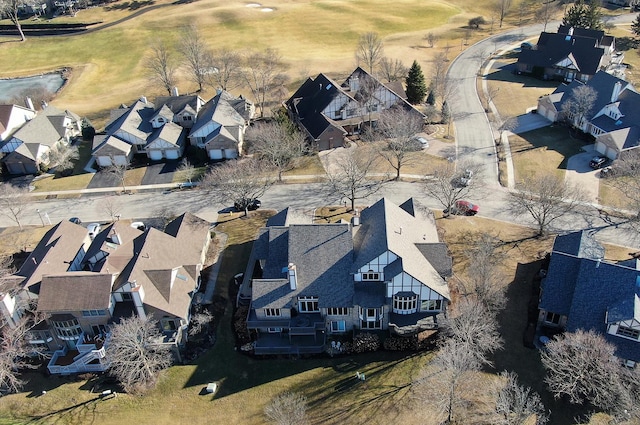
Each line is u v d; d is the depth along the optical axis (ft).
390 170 314.96
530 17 598.34
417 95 401.08
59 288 204.23
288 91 435.94
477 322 180.04
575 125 348.38
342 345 196.24
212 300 221.66
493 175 304.91
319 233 206.90
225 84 441.27
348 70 468.75
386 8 633.20
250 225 269.23
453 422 167.12
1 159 336.08
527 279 219.20
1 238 273.13
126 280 204.54
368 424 169.07
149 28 580.30
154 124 359.87
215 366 195.31
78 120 390.63
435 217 265.34
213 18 591.37
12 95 471.21
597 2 507.71
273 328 201.77
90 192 314.35
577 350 165.07
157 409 181.98
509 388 172.35
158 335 203.82
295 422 165.68
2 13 650.43
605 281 185.78
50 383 195.62
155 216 284.20
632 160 271.28
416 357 190.39
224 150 341.82
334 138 340.59
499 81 441.68
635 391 161.17
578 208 267.59
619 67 439.63
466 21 601.21
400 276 189.37
